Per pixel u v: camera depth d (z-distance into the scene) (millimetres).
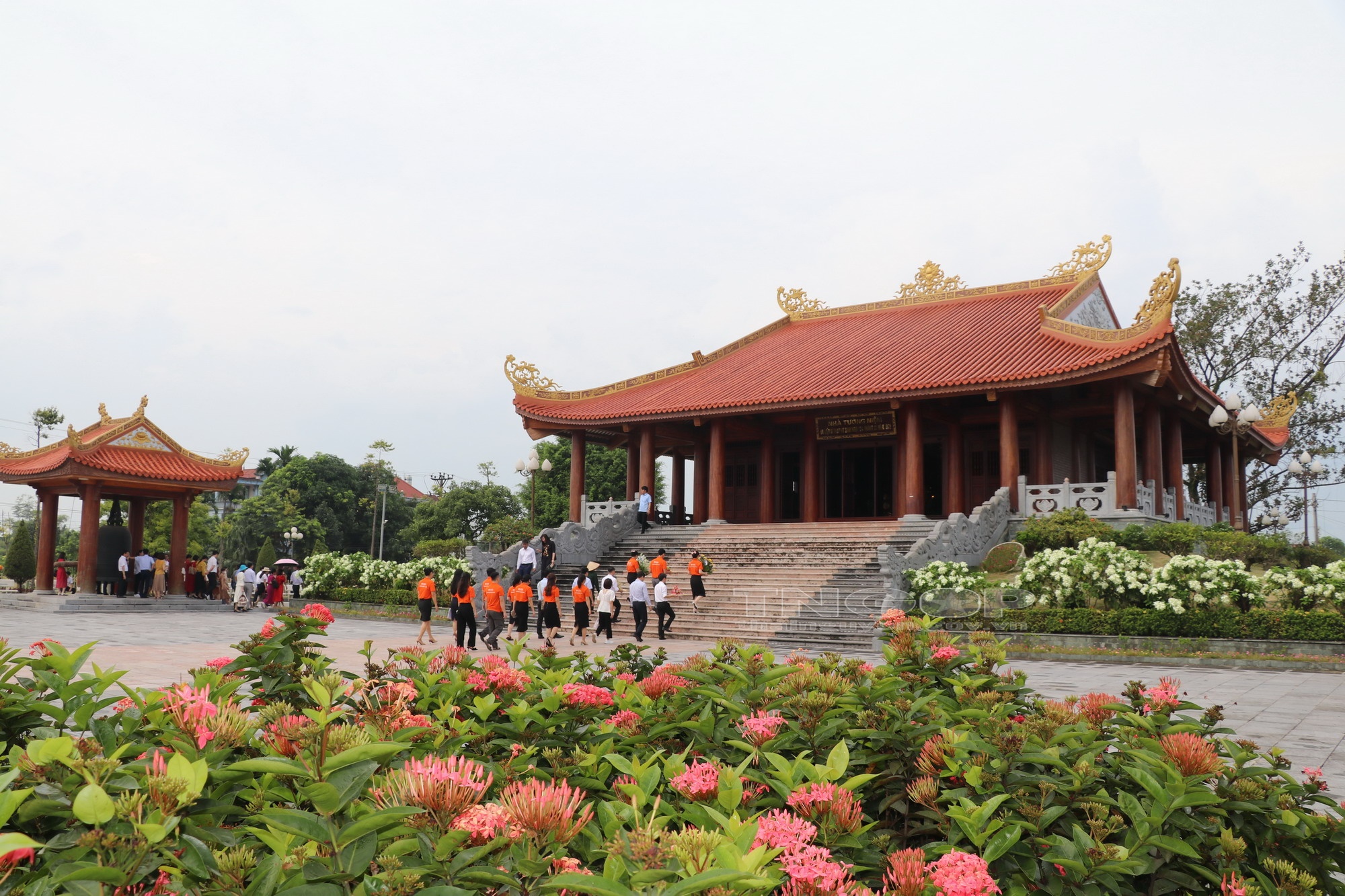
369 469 90375
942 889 2582
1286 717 12922
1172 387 32125
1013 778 3861
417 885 2400
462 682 4984
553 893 2420
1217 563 21438
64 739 2889
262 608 37312
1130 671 18156
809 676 4906
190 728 3189
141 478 35812
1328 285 50000
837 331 42344
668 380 41406
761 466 40781
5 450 39094
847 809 3105
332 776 2658
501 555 31984
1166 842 3480
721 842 2348
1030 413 34562
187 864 2518
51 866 2539
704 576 29578
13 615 31391
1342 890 3951
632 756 4316
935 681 5777
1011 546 27609
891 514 39406
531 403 39938
